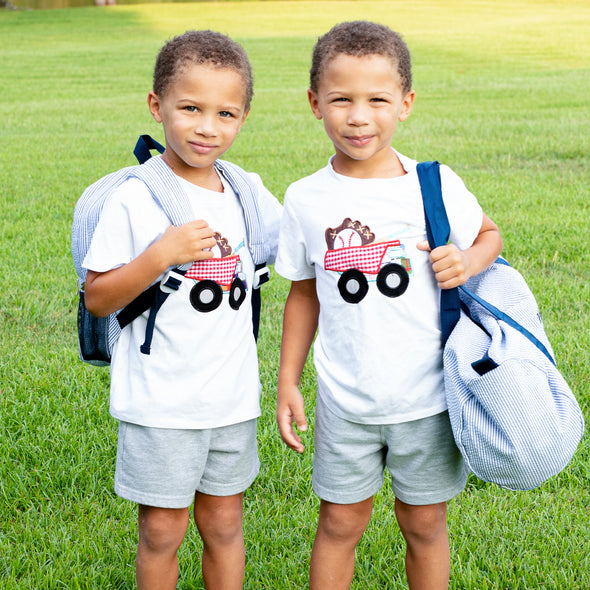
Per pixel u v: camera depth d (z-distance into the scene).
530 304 2.32
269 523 2.96
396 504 2.49
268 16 33.84
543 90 15.07
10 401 3.71
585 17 30.50
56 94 15.88
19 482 3.13
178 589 2.70
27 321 4.72
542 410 2.08
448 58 20.97
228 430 2.41
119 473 2.41
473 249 2.33
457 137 10.53
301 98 14.73
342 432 2.35
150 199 2.33
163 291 2.30
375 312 2.28
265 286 5.29
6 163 9.28
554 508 2.98
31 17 34.53
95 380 3.96
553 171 8.51
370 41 2.24
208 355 2.35
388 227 2.29
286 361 2.52
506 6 35.41
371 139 2.26
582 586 2.62
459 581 2.64
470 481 3.24
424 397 2.30
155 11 36.41
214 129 2.28
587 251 5.77
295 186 2.43
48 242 6.16
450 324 2.29
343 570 2.49
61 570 2.68
